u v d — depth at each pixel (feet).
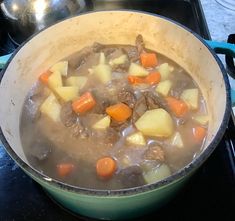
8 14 1.39
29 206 0.97
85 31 1.23
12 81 1.02
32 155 0.96
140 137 0.96
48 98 1.09
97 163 0.91
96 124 1.00
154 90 1.11
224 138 1.07
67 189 0.71
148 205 0.83
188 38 1.10
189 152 0.95
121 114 1.01
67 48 1.24
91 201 0.75
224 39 1.41
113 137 0.95
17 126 1.01
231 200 0.96
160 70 1.17
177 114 1.03
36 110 1.07
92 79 1.15
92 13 1.18
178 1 1.51
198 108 1.05
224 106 0.86
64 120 1.02
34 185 1.01
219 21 1.49
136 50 1.23
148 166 0.91
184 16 1.48
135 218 0.92
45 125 1.03
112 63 1.20
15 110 1.03
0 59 1.11
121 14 1.19
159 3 1.52
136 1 1.53
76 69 1.20
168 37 1.18
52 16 1.38
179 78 1.16
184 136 0.98
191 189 0.99
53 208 0.96
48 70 1.20
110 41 1.28
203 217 0.93
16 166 1.05
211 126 0.96
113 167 0.90
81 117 1.03
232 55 1.11
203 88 1.09
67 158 0.94
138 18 1.19
